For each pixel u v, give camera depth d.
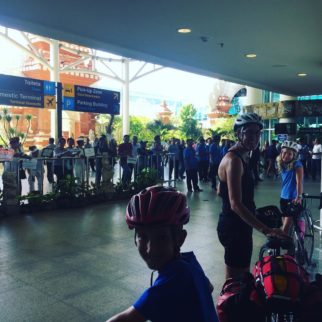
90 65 34.88
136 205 1.29
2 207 7.47
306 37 8.23
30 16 6.91
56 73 22.22
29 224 6.91
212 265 4.84
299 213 4.51
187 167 11.12
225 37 8.27
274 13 6.80
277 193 10.98
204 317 1.24
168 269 1.25
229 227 2.78
